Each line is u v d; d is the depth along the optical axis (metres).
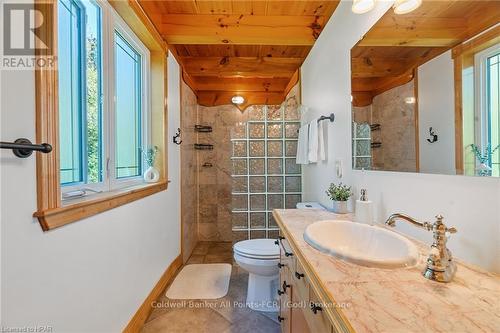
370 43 1.33
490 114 0.73
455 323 0.50
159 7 2.00
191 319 1.74
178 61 2.60
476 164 0.76
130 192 1.49
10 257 0.74
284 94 3.59
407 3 1.03
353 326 0.49
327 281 0.66
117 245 1.38
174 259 2.44
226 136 3.57
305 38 2.20
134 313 1.58
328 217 1.41
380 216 1.26
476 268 0.74
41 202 0.84
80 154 1.26
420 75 1.01
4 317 0.73
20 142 0.77
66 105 1.17
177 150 2.54
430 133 0.96
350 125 1.57
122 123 1.72
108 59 1.47
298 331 1.02
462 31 0.83
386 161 1.23
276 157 2.85
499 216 0.69
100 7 1.41
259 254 1.81
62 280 0.95
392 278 0.68
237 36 2.16
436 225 0.72
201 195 3.57
